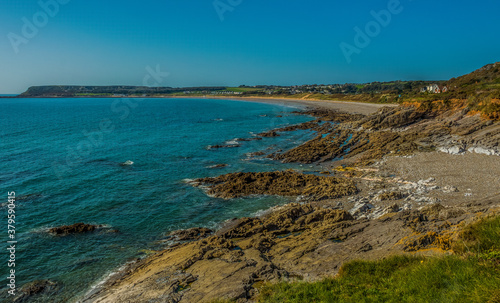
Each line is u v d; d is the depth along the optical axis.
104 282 17.77
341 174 37.31
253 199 30.06
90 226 24.23
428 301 9.22
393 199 27.22
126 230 24.17
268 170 40.75
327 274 14.56
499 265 9.80
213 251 19.22
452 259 11.05
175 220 25.89
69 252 20.98
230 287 14.52
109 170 39.44
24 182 34.00
